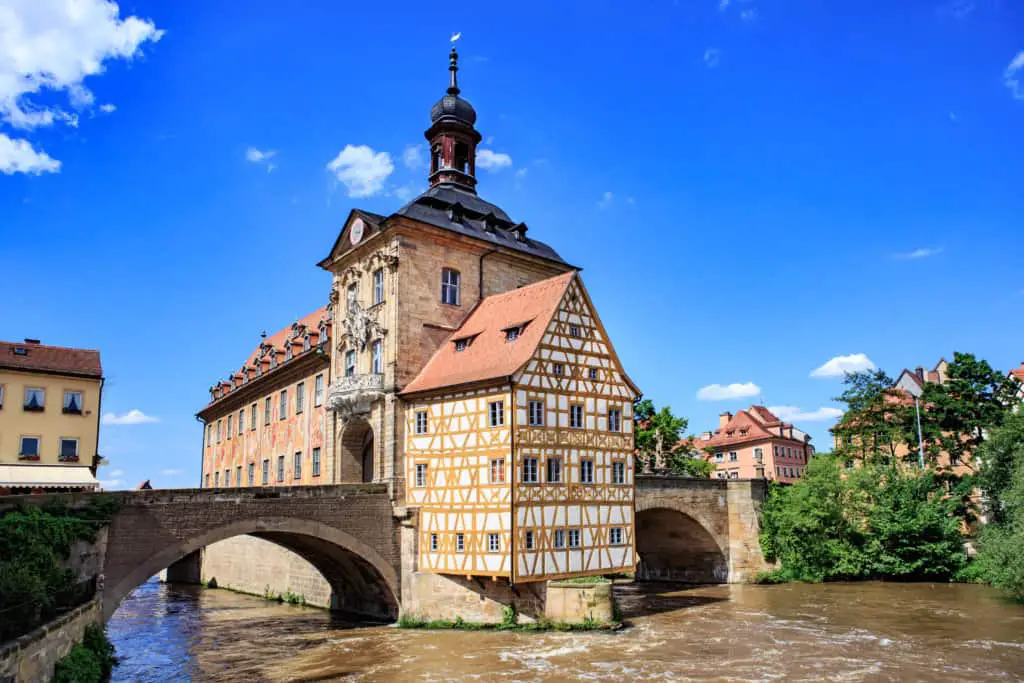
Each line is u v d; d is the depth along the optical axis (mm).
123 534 26969
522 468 30812
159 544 27734
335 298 41375
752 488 48438
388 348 36094
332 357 40938
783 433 92312
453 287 38500
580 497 32875
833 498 48688
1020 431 43062
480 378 32219
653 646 28359
